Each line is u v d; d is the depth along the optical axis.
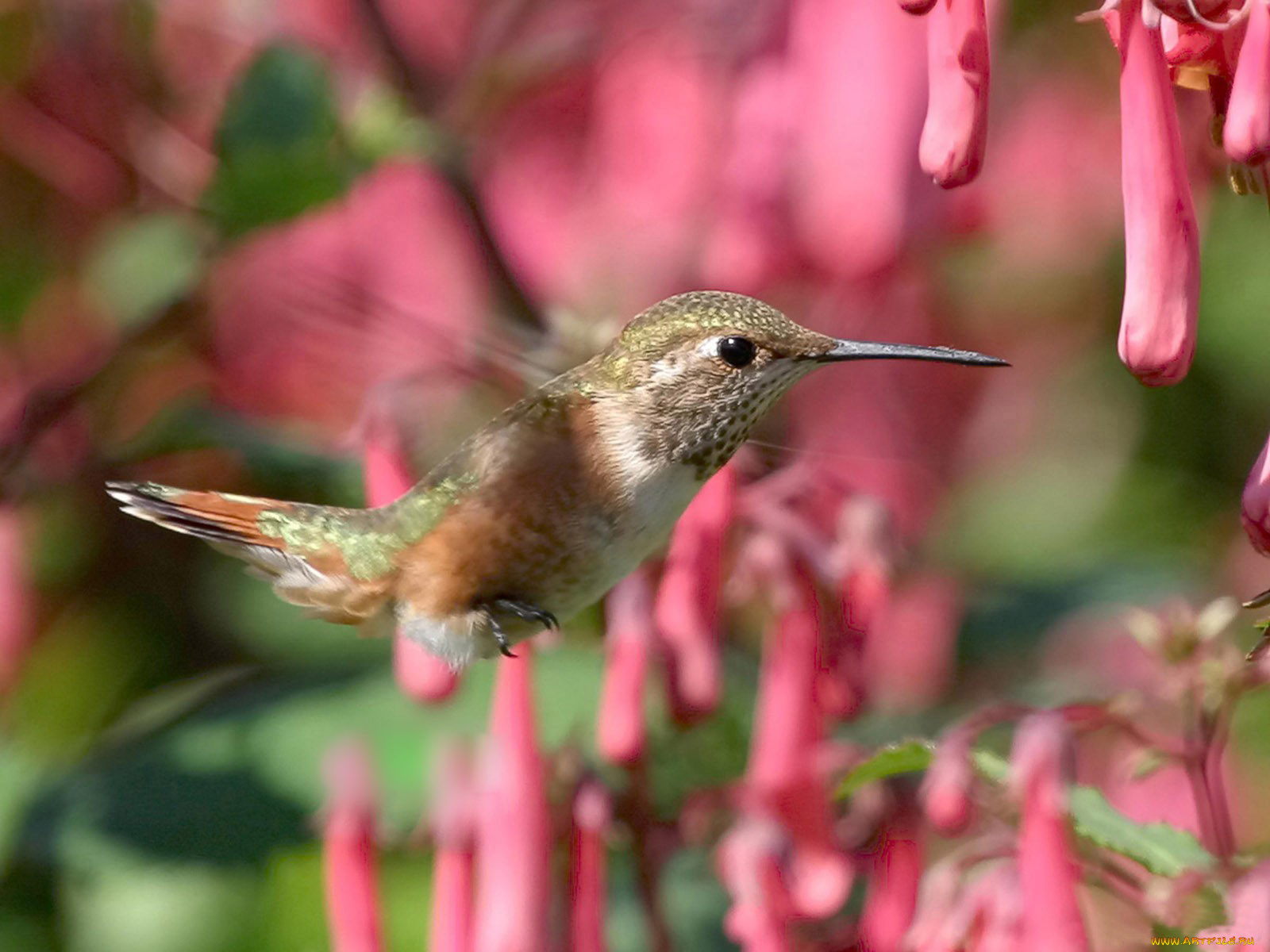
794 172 1.45
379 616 1.41
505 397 1.43
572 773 1.40
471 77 1.47
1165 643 1.39
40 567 1.48
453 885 1.39
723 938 1.44
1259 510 1.34
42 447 1.48
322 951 1.45
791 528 1.40
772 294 1.47
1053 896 1.36
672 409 1.40
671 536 1.41
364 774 1.40
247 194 1.45
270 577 1.41
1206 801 1.38
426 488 1.40
